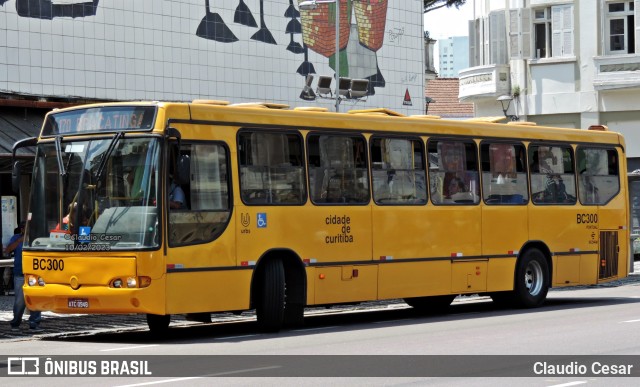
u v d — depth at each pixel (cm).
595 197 2566
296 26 3762
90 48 3123
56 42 3036
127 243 1722
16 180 1881
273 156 1902
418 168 2158
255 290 1889
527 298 2381
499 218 2317
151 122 1752
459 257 2225
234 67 3544
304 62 3788
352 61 3956
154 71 3294
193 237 1766
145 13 3275
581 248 2517
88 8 3120
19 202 2966
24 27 2959
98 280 1734
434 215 2177
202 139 1797
